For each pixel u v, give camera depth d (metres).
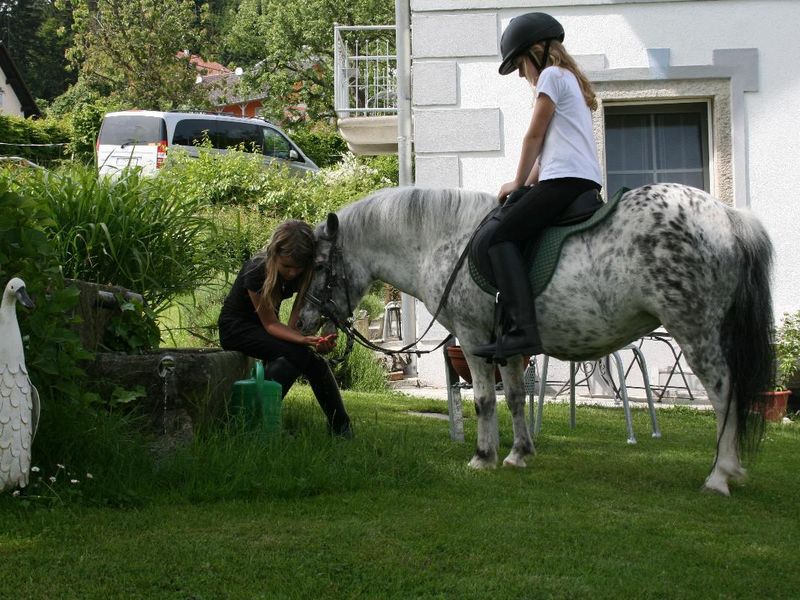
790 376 8.16
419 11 9.65
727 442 4.43
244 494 4.09
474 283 4.86
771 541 3.61
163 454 4.38
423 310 9.96
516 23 4.81
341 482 4.30
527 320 4.49
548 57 4.78
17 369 3.70
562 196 4.52
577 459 5.45
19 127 26.34
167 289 6.82
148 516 3.71
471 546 3.43
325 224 5.39
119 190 6.70
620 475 4.93
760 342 4.32
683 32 9.47
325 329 5.45
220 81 41.72
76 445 4.15
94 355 4.70
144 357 4.83
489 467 5.05
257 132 20.88
